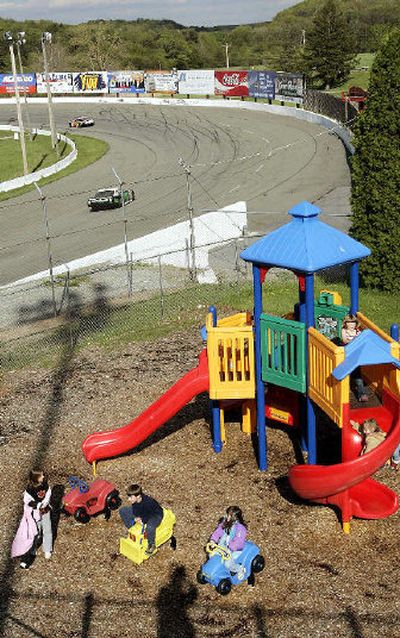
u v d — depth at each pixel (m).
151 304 21.94
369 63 101.00
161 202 40.47
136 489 10.09
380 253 20.42
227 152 53.22
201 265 26.78
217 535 9.88
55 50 122.12
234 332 12.09
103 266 27.34
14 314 22.00
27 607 9.68
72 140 62.16
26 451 13.80
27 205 41.78
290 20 154.12
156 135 62.00
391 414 11.34
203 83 76.00
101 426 14.59
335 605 9.34
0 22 138.12
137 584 10.03
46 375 17.20
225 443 13.62
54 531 11.30
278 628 9.02
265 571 10.09
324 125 58.66
